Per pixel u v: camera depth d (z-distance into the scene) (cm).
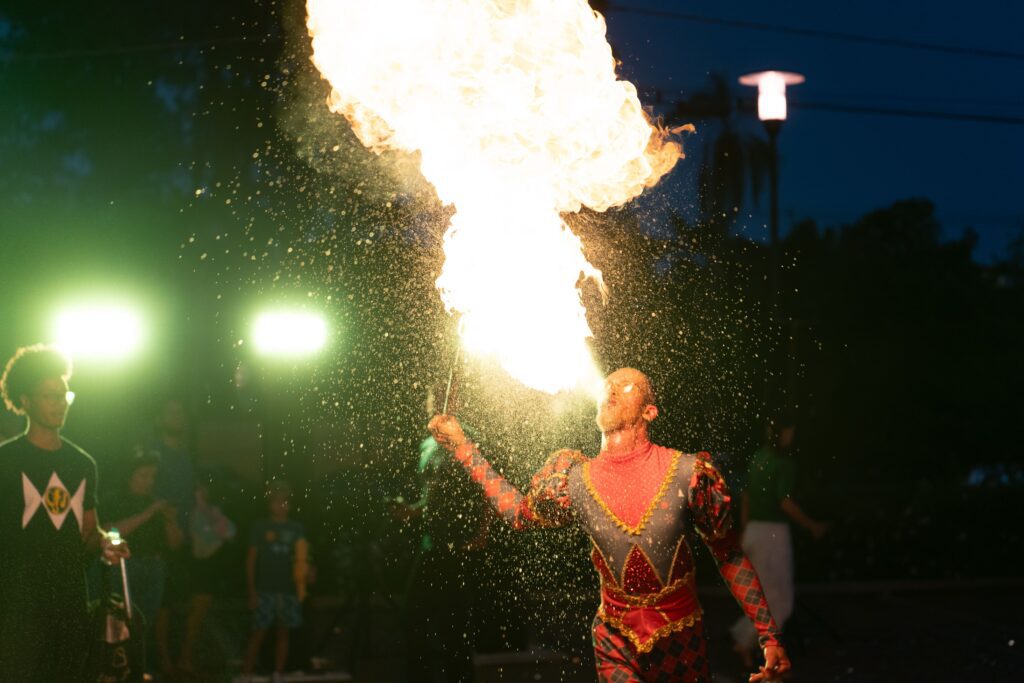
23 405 517
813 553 1588
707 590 1427
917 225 3947
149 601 816
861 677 900
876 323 3606
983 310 3731
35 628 502
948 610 1319
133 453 819
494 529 655
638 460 436
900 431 3372
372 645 1060
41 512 507
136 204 1919
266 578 921
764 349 1355
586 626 1012
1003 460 3434
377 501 1120
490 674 859
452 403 479
